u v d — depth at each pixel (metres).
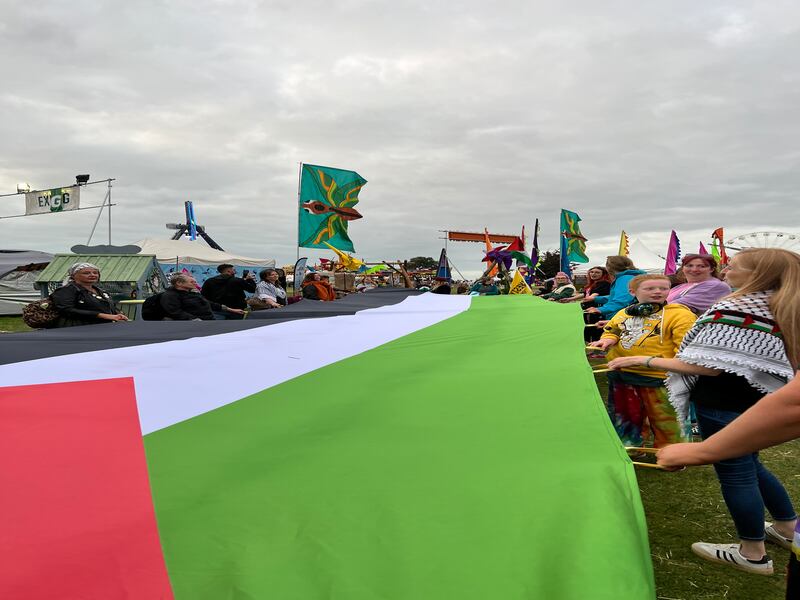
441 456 1.54
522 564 1.06
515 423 1.79
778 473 3.87
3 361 2.92
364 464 1.51
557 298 8.98
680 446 1.40
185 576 1.05
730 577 2.58
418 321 4.51
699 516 3.25
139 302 9.76
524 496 1.29
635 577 1.01
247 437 1.76
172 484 1.41
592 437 1.63
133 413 2.02
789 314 1.93
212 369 2.72
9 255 17.61
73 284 5.17
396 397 2.15
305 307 5.68
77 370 2.67
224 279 7.85
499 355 2.90
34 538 1.17
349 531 1.18
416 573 1.05
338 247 9.07
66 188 18.55
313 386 2.40
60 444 1.72
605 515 1.19
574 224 14.52
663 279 3.57
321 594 1.00
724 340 2.11
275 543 1.15
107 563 1.09
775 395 1.22
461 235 21.62
